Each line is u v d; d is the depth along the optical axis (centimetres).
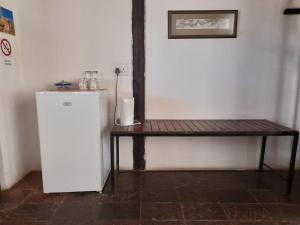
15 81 235
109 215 183
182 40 244
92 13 239
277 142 266
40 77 248
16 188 225
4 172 220
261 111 258
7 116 223
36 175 254
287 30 243
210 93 254
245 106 257
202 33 243
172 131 203
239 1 238
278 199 207
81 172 210
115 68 248
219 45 245
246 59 248
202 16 239
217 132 201
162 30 242
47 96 195
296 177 250
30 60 245
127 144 262
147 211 189
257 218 180
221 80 252
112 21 240
